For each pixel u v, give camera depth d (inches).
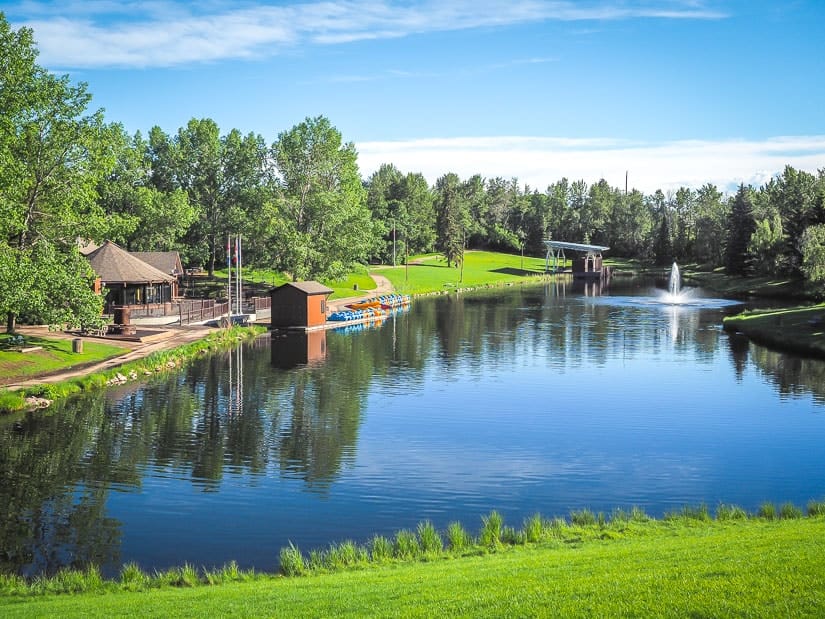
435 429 1441.9
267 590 649.0
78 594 698.2
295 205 3678.6
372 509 1005.8
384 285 4776.1
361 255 3865.7
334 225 3656.5
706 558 622.2
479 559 743.1
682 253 7337.6
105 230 1930.4
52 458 1211.2
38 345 1929.1
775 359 2225.6
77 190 1815.9
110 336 2267.5
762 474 1170.0
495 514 880.9
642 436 1395.2
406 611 523.5
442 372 2036.2
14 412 1476.4
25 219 1755.7
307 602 581.0
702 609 482.6
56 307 1644.9
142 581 736.3
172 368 2032.5
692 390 1807.3
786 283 4357.8
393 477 1147.3
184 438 1349.7
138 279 2837.1
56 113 1786.4
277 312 2928.2
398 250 6402.6
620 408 1622.8
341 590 618.5
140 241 3725.4
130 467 1176.8
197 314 2928.2
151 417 1487.5
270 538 898.1
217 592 657.6
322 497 1052.5
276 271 3937.0
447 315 3467.0
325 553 826.2
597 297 4419.3
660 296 4456.2
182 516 971.3
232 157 4217.5
